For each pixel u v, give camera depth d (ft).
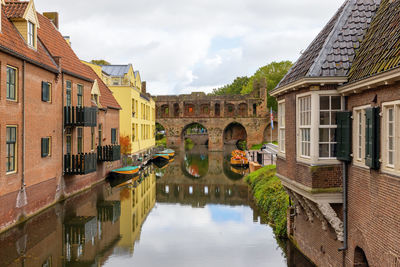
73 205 59.00
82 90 69.72
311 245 33.99
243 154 128.06
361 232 24.71
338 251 28.14
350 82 24.94
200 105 213.66
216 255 38.88
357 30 29.48
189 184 88.48
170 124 208.54
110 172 89.40
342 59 27.89
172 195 74.90
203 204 65.98
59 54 62.59
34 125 49.93
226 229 49.08
